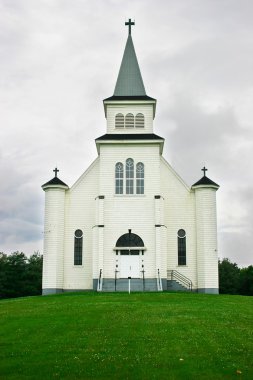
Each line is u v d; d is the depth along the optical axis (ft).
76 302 109.60
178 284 156.66
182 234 161.79
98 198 156.25
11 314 95.25
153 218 155.63
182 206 163.12
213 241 157.48
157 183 157.79
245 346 68.49
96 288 151.02
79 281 158.40
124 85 169.68
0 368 59.52
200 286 156.04
